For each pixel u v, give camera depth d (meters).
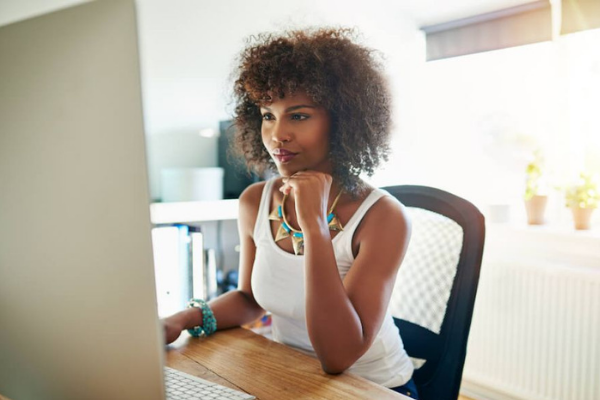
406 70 2.80
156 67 2.33
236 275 2.41
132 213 0.54
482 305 2.35
